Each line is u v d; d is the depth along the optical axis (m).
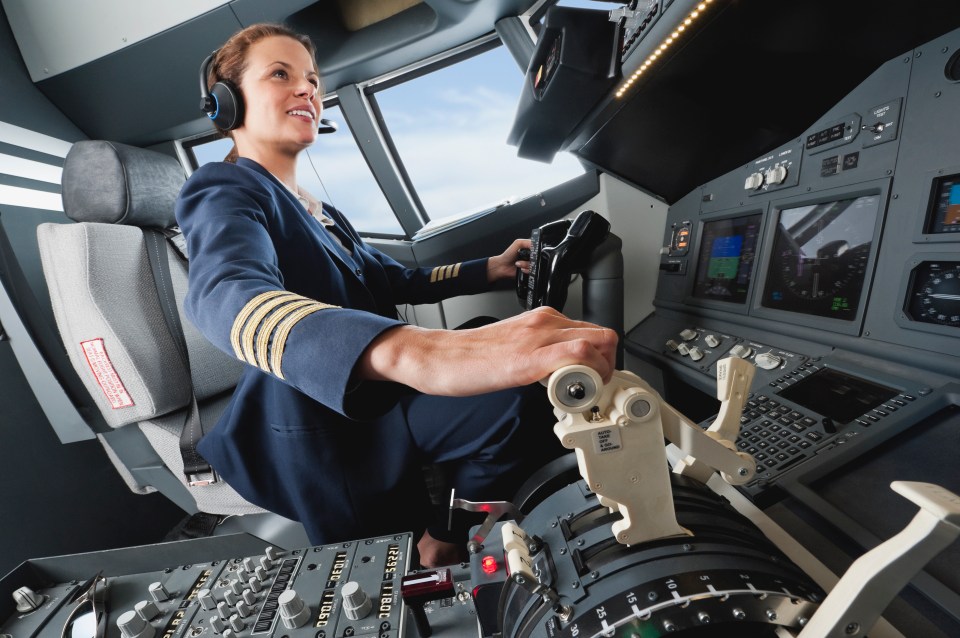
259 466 1.17
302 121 1.30
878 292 0.94
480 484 1.21
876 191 0.98
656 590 0.45
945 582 0.55
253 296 0.65
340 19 2.29
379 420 1.18
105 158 1.60
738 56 1.08
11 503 1.78
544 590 0.50
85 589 0.96
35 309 1.51
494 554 0.66
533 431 1.19
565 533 0.59
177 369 1.56
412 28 2.21
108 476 2.18
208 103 1.30
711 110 1.31
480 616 0.64
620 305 1.66
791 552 0.62
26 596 0.93
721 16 0.98
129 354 1.43
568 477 0.83
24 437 1.89
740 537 0.55
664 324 1.84
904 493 0.38
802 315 1.15
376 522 1.16
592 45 1.28
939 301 0.83
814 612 0.45
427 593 0.68
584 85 1.38
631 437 0.48
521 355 0.46
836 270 1.08
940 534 0.34
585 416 0.49
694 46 1.09
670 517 0.51
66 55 2.30
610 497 0.49
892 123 0.94
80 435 1.53
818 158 1.15
